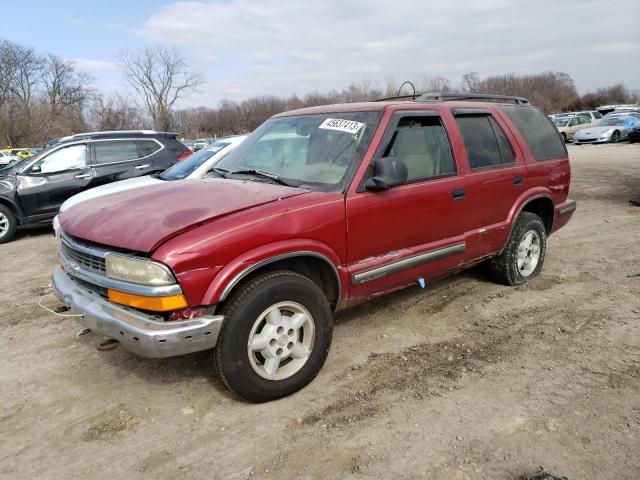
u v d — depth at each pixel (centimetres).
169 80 6888
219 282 288
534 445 273
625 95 9412
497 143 478
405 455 269
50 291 571
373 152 366
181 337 280
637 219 838
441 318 446
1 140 5606
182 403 326
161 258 277
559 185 544
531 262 535
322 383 344
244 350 300
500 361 366
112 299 300
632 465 255
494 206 463
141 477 261
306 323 329
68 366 383
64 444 290
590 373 345
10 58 6831
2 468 272
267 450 277
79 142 916
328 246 338
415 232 393
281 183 367
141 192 372
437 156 417
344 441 282
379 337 412
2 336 445
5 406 332
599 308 456
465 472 254
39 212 891
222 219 301
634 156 1834
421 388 333
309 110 443
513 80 7038
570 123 2891
